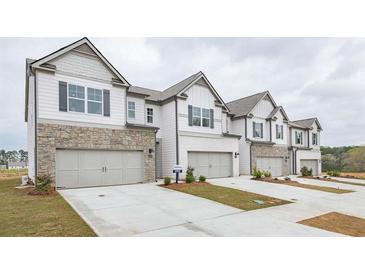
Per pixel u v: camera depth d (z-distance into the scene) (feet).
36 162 36.14
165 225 20.34
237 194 36.11
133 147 46.50
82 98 41.45
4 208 24.54
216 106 62.08
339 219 24.59
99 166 42.47
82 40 41.47
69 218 21.11
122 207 26.30
